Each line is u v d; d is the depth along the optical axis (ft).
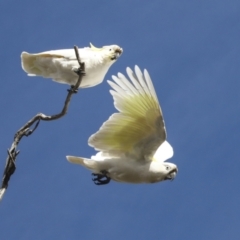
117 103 39.06
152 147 40.73
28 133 39.27
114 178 40.96
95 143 40.37
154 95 38.29
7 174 37.01
